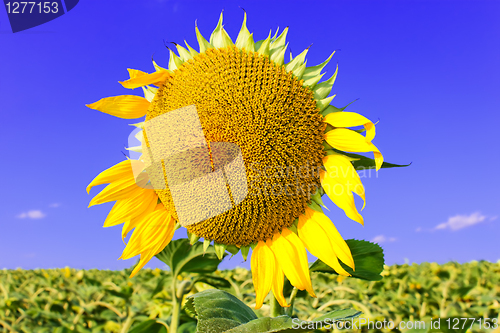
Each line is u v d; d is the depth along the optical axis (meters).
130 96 0.49
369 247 0.47
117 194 0.50
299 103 0.44
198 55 0.47
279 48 0.46
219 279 0.66
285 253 0.45
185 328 0.64
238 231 0.45
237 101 0.44
